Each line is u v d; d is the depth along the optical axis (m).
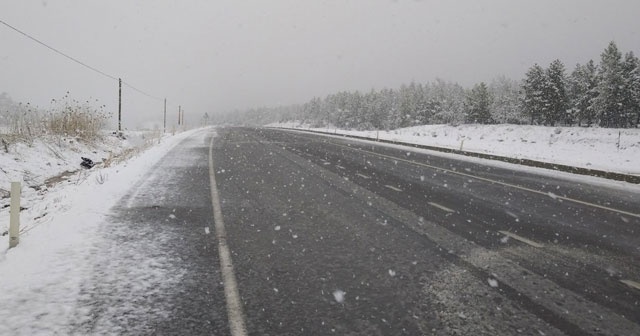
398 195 9.23
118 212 7.00
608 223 7.17
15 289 3.84
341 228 6.33
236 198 8.48
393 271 4.55
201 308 3.59
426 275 4.46
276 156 17.72
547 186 11.45
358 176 12.12
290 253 5.11
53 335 3.09
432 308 3.68
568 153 23.55
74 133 17.77
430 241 5.73
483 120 71.50
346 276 4.38
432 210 7.75
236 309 3.59
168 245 5.31
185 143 24.52
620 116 53.34
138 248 5.14
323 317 3.48
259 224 6.47
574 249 5.55
